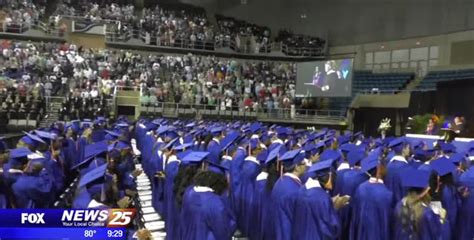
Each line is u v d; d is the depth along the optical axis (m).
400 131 20.97
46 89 21.78
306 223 4.80
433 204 4.74
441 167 5.59
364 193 5.25
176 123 17.20
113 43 28.56
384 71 27.36
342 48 30.64
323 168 5.44
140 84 24.09
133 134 17.67
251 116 24.09
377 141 11.52
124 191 6.59
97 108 20.83
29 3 29.14
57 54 25.00
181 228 4.51
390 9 27.64
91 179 4.21
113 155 6.66
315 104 25.67
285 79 28.12
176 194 5.56
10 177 5.38
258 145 7.91
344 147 9.10
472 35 23.23
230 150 8.43
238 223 7.18
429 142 13.14
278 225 5.22
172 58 27.61
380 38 28.39
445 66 24.27
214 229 4.18
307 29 32.81
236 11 35.91
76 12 29.94
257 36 32.47
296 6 33.09
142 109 23.08
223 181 4.46
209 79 26.20
